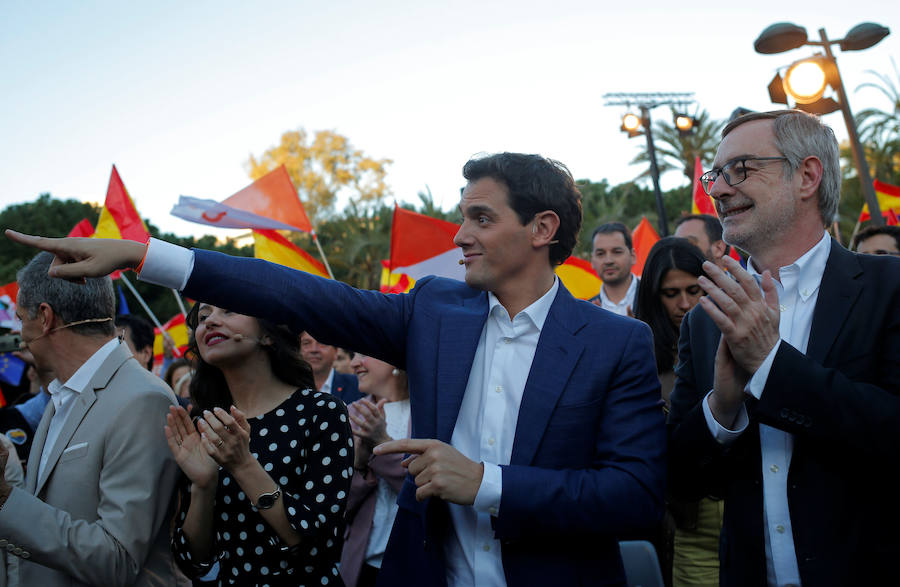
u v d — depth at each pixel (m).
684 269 3.38
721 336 2.09
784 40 6.36
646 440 1.90
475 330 2.05
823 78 6.43
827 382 1.75
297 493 2.50
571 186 2.08
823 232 2.04
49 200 26.81
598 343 1.96
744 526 1.96
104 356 2.54
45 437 2.56
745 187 2.00
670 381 3.39
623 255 5.75
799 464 1.86
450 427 1.97
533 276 2.05
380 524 3.46
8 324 6.59
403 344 2.20
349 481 2.54
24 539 2.15
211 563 2.48
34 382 5.95
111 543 2.24
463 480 1.75
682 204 28.22
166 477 2.44
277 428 2.55
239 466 2.27
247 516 2.44
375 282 26.45
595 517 1.78
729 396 1.89
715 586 2.90
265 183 7.31
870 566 1.79
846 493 1.82
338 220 27.86
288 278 2.02
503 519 1.76
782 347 1.78
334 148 43.25
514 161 2.03
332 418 2.57
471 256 2.04
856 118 18.16
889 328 1.85
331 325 2.07
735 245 2.08
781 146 1.98
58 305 2.49
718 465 2.03
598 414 1.92
